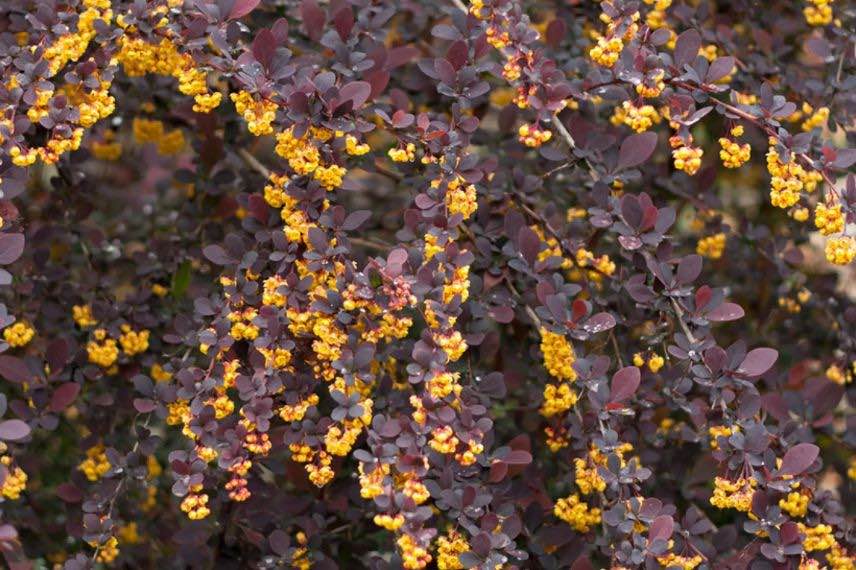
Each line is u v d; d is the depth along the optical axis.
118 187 3.37
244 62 1.99
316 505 2.38
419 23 2.88
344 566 2.49
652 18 2.53
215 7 2.04
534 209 2.65
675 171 2.87
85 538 2.18
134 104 2.85
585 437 2.22
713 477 2.57
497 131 2.83
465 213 2.03
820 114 2.41
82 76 2.01
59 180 2.74
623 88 2.14
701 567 2.14
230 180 2.68
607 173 2.26
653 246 2.20
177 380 2.24
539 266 2.23
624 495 2.07
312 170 2.02
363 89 1.99
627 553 1.98
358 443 2.38
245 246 2.28
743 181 3.36
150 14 2.04
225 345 2.08
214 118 2.62
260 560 2.38
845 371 2.70
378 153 2.66
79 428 2.84
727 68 2.05
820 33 2.83
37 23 2.01
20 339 2.32
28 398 2.51
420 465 1.82
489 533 1.97
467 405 1.98
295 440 2.04
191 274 2.74
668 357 2.34
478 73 2.22
